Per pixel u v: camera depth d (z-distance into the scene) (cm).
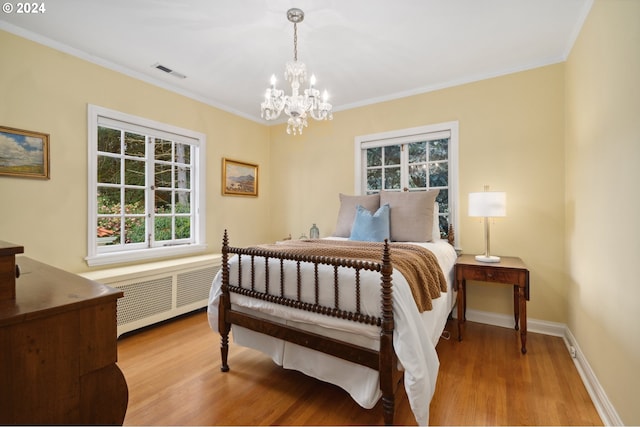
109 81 266
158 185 316
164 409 159
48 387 67
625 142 139
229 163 377
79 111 247
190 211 345
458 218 299
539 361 211
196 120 340
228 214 378
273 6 194
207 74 291
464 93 298
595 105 179
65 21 209
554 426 146
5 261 72
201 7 195
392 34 225
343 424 148
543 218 264
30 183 222
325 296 160
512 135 276
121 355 219
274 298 176
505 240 279
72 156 244
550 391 175
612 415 145
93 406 75
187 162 341
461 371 198
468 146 296
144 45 241
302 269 169
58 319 69
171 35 227
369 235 266
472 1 190
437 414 155
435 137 314
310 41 235
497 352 225
